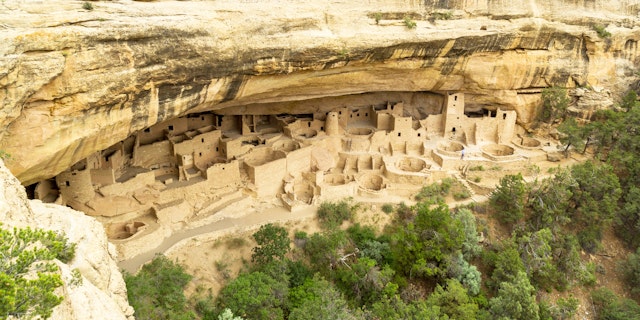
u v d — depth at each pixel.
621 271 28.95
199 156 27.98
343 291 24.39
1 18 13.02
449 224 25.56
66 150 16.53
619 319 25.31
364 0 23.52
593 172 29.50
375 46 23.72
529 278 26.52
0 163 11.29
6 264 7.14
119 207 23.88
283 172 29.34
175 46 17.27
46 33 13.54
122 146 25.64
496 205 29.73
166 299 20.08
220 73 19.89
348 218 28.94
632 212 29.61
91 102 15.76
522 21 28.05
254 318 20.77
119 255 22.00
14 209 9.98
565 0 29.77
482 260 27.27
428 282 26.17
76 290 9.22
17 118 14.40
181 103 19.88
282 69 21.92
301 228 27.50
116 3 16.02
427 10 25.34
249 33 19.66
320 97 29.72
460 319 21.81
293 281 24.11
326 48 22.23
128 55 16.11
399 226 28.00
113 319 9.47
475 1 26.58
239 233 25.80
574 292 27.56
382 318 21.42
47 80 14.02
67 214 12.42
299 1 21.38
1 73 12.55
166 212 24.59
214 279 23.58
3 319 6.34
